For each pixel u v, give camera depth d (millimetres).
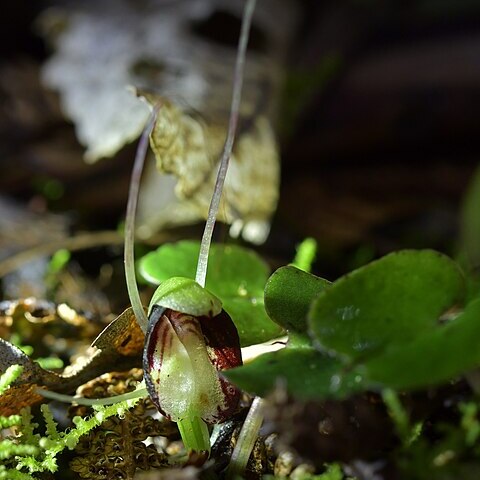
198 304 157
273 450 164
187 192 203
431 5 381
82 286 234
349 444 155
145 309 170
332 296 156
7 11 404
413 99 352
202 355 161
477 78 347
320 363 155
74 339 193
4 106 331
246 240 252
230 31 346
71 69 322
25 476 162
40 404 170
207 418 162
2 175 316
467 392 163
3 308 191
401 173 342
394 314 155
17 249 256
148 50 318
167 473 156
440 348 150
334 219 307
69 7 361
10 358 165
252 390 152
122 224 267
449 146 352
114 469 165
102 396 172
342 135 348
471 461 154
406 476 154
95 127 296
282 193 328
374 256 280
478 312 153
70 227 282
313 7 392
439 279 157
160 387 161
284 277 165
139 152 169
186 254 191
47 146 320
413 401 161
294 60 373
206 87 300
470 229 201
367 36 380
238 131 259
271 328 173
